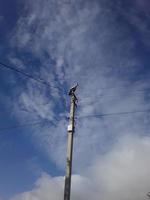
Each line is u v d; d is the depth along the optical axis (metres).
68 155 16.77
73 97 18.30
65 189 16.02
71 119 17.69
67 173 16.36
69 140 17.17
